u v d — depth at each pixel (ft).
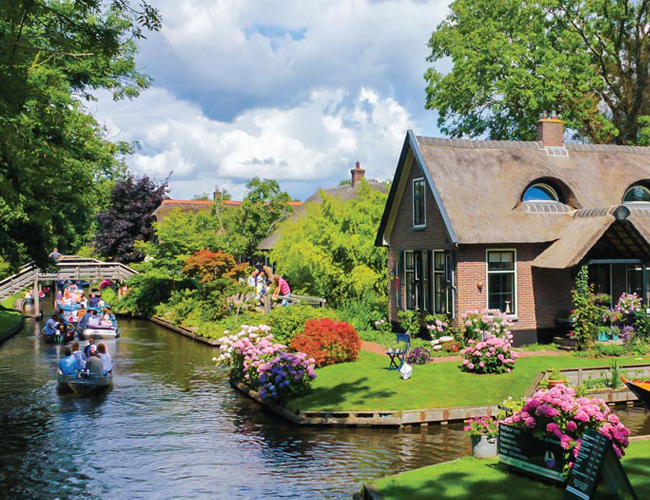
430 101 137.69
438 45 136.56
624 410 63.21
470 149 91.40
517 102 130.62
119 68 94.99
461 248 82.28
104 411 63.41
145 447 52.06
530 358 75.15
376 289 112.78
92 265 164.66
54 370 84.53
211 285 127.85
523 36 125.49
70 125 76.13
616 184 92.12
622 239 83.87
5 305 165.07
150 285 155.43
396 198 97.14
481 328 76.02
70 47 45.68
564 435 35.47
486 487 36.47
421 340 87.56
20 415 62.08
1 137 36.40
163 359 93.50
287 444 52.60
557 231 85.20
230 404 66.28
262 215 173.27
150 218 215.10
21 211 62.59
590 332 79.15
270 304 123.95
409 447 51.39
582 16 129.08
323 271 114.93
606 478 31.89
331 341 76.33
